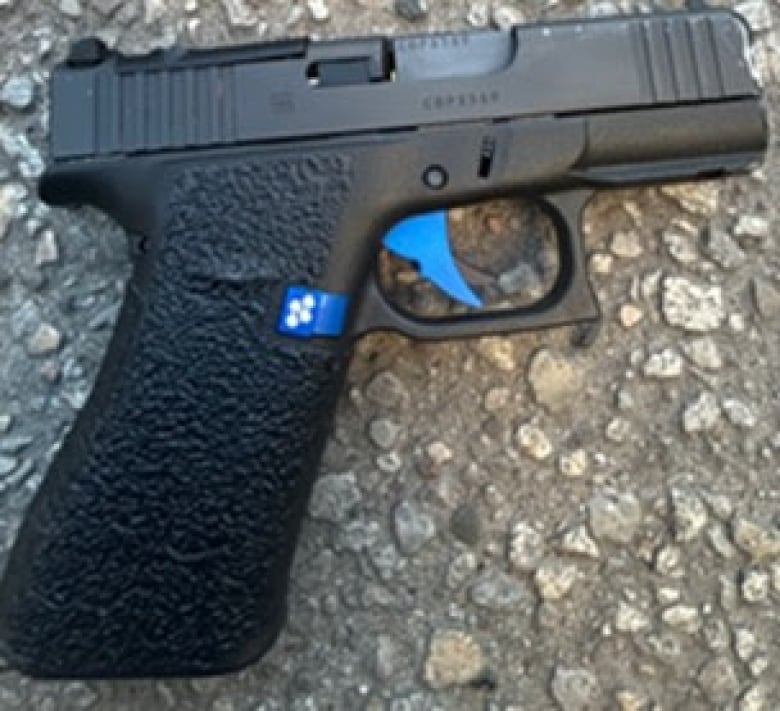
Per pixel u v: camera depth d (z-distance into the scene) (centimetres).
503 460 30
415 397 30
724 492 30
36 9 30
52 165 26
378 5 31
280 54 26
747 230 31
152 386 25
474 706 29
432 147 27
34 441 29
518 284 30
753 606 30
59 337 29
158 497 25
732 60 28
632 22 27
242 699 29
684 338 30
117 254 30
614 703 30
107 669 26
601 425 30
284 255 26
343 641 29
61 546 26
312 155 26
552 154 27
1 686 29
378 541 30
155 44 30
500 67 27
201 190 26
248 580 26
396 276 30
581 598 30
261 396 26
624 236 30
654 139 27
